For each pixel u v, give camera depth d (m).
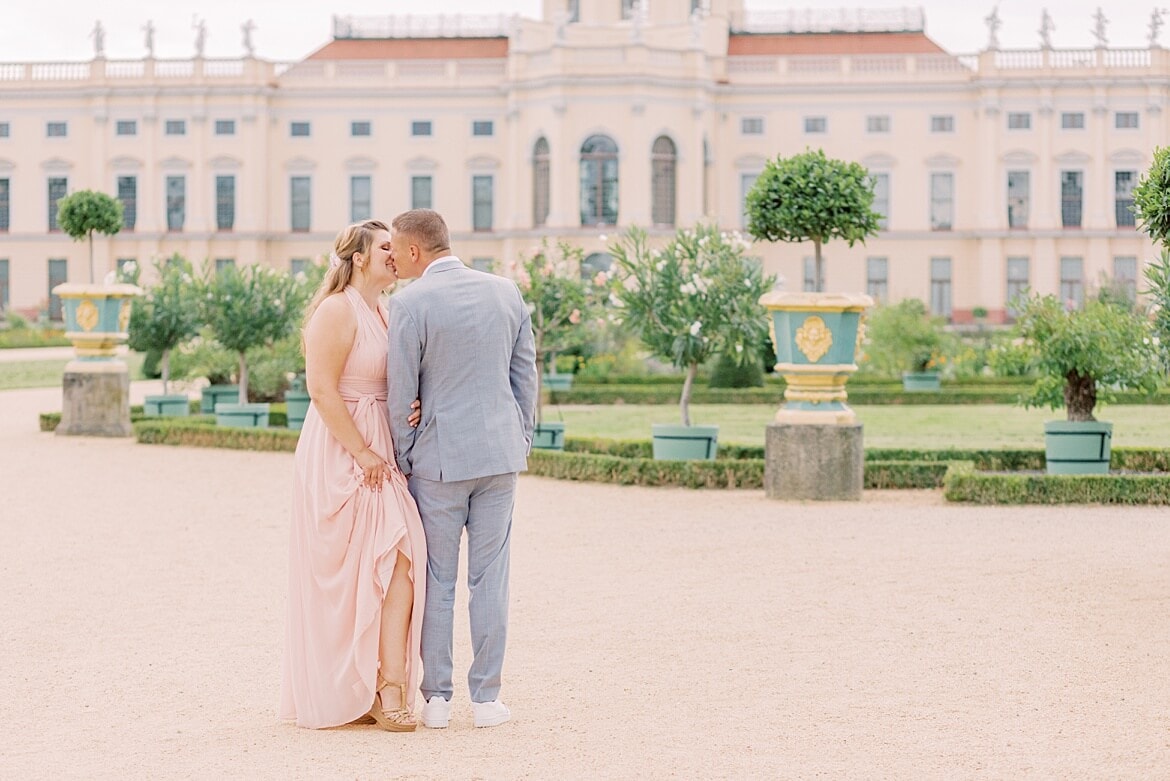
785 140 56.81
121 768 5.39
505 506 6.19
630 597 8.78
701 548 10.66
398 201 58.03
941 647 7.32
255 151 57.88
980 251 56.38
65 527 11.86
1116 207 56.12
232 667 7.12
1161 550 10.38
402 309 6.09
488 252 57.25
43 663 7.19
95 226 23.06
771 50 60.19
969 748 5.56
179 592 9.07
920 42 59.59
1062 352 14.77
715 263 16.39
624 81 52.75
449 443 6.08
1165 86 55.44
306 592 6.10
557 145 53.25
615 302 16.64
